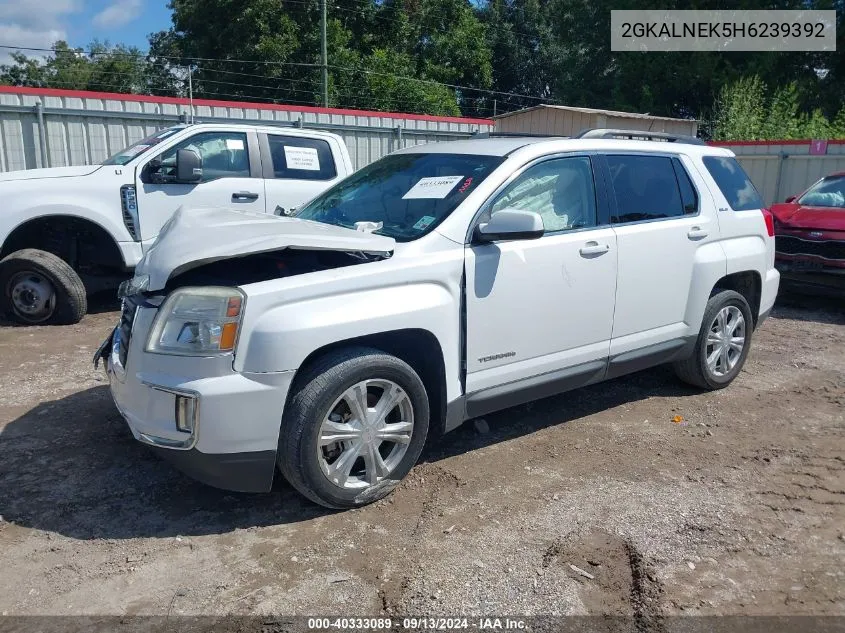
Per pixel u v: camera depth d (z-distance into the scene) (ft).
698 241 16.84
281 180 27.45
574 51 112.57
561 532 11.57
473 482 13.23
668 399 17.97
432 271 12.24
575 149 14.89
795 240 28.58
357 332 11.37
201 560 10.66
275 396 10.82
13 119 38.22
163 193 25.05
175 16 110.63
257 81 103.71
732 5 92.02
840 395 18.61
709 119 89.92
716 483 13.42
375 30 116.26
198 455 10.72
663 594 10.05
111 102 41.29
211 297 10.74
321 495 11.46
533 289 13.61
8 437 14.74
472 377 13.06
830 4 89.25
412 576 10.33
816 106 95.96
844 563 10.92
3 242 22.82
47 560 10.58
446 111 112.06
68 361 20.04
